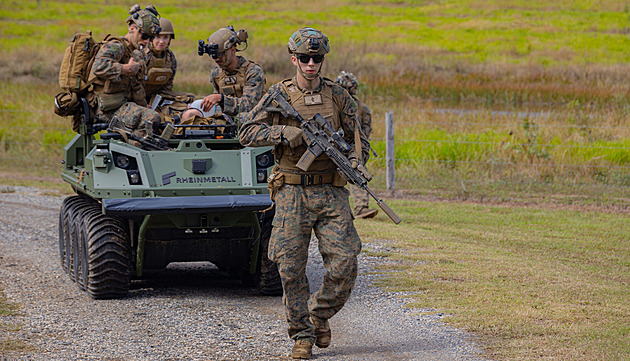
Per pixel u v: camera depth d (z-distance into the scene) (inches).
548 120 1021.8
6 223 622.5
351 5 3656.5
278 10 3457.2
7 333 328.5
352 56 2145.7
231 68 426.3
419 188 786.8
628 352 302.7
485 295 399.2
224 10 3326.8
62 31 2608.3
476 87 1675.7
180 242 393.1
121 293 398.6
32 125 1092.5
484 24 2962.6
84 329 339.3
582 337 323.9
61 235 479.8
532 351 306.3
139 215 366.0
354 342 326.3
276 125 295.4
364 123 600.1
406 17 3255.4
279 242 295.4
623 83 1711.4
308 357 299.6
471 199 737.6
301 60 293.9
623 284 429.7
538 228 601.9
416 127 1005.2
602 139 910.4
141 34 430.0
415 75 1929.1
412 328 345.1
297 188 296.0
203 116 435.5
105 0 3444.9
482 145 883.4
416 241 551.2
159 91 463.5
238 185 388.8
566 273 453.7
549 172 824.9
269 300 407.8
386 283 430.6
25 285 427.2
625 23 2866.6
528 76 1877.5
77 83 427.8
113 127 408.2
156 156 388.2
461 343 320.2
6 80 1788.9
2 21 2817.4
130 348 311.7
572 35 2650.1
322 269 487.8
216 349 312.2
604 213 668.1
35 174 907.4
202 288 438.0
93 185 380.2
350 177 290.0
